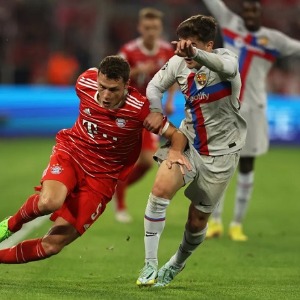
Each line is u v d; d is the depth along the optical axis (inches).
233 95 783.7
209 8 1227.2
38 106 2716.5
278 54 1228.5
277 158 2452.0
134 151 816.3
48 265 989.8
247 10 1206.3
